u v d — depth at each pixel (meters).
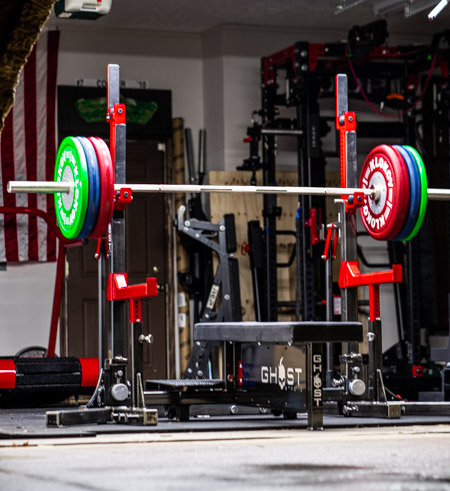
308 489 3.29
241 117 10.72
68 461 4.19
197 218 10.32
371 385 6.59
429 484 3.40
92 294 10.32
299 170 9.95
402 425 6.08
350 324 5.76
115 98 6.36
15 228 10.08
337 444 4.89
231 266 9.62
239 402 6.70
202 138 10.86
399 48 10.20
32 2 5.57
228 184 10.48
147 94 10.65
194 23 10.64
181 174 10.74
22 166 10.14
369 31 9.49
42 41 10.27
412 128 10.23
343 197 6.76
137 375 6.11
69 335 10.23
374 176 6.62
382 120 11.30
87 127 10.39
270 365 6.37
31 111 10.20
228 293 9.60
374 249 11.13
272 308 9.89
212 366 10.09
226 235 9.66
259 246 10.07
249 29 10.80
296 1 10.04
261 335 6.01
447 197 6.65
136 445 4.92
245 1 10.01
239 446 4.82
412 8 9.24
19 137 10.15
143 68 10.80
